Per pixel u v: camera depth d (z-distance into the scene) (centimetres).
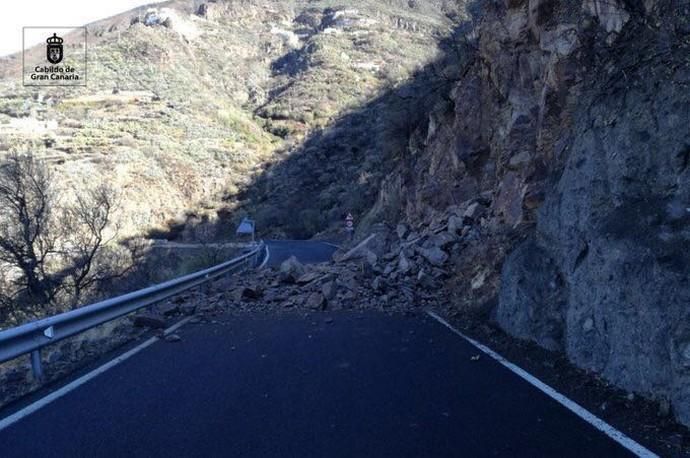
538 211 809
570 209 693
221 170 8588
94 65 11738
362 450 395
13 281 2041
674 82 591
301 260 2688
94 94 10312
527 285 740
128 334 827
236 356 687
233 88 14475
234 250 2658
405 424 445
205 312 1032
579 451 388
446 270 1248
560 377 569
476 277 1005
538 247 768
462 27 2272
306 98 12238
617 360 523
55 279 2134
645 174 588
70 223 2202
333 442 411
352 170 7206
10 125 7144
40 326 575
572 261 656
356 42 14875
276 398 516
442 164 1952
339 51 14362
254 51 17612
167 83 11888
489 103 1625
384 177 3709
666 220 527
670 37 644
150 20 16338
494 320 827
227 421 457
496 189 1259
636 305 507
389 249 1661
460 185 1733
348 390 538
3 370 669
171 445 409
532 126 1156
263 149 10150
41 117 8275
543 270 725
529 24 1262
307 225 6469
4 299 1942
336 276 1260
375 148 6350
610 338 541
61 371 620
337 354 690
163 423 455
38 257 2159
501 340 741
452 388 539
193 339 795
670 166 557
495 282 916
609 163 644
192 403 505
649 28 705
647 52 675
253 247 2914
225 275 1631
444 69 2306
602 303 565
